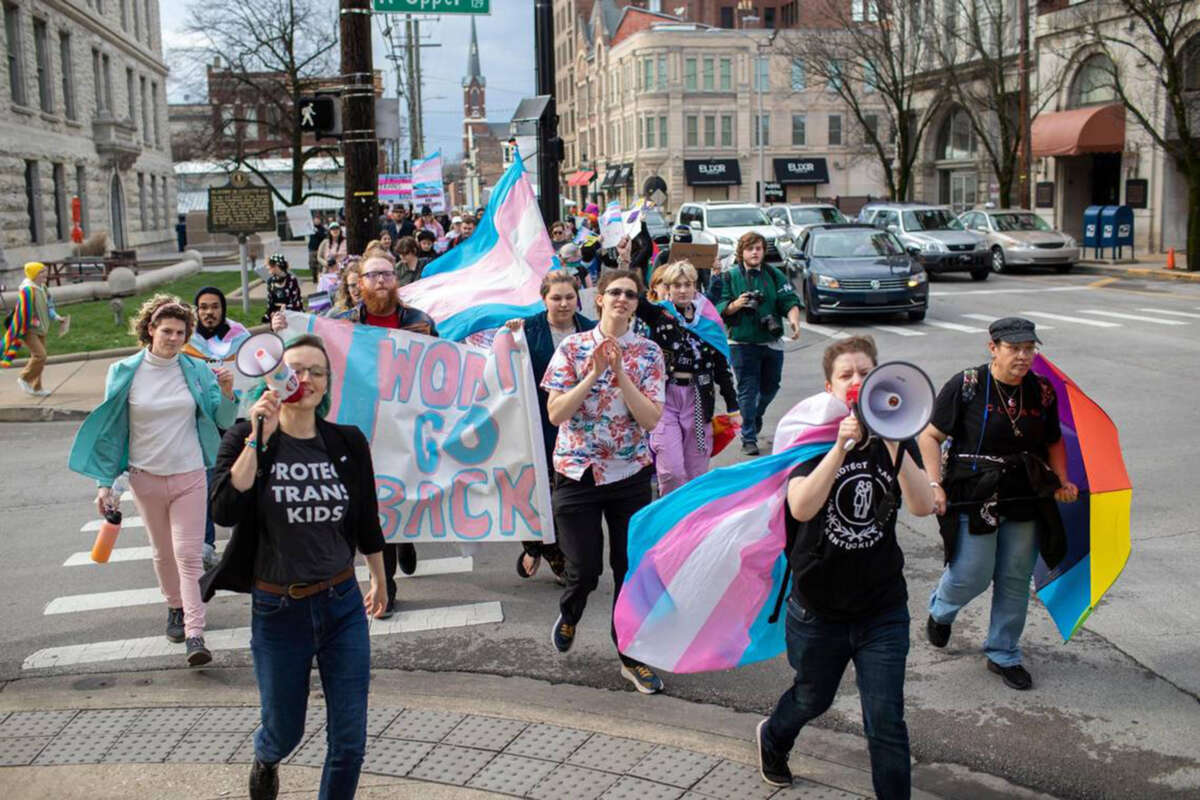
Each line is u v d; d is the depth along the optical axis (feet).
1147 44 99.19
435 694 17.74
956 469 17.17
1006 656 17.52
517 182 27.35
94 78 142.82
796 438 13.20
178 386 19.08
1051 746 15.39
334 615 12.71
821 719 16.57
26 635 20.89
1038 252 92.84
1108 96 114.73
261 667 12.67
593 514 17.44
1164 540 23.99
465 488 21.54
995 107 116.98
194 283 109.09
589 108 299.17
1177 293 75.25
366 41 42.11
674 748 15.60
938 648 18.90
